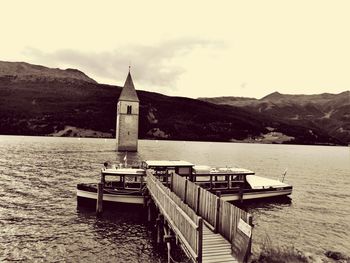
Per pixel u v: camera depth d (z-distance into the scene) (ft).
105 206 99.66
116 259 66.18
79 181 155.74
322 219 105.50
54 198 117.91
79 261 64.80
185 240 52.80
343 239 85.66
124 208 100.07
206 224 64.44
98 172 187.11
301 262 61.57
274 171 240.12
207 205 67.21
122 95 343.87
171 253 69.67
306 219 104.63
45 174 175.22
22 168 195.83
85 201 103.71
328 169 275.80
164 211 71.87
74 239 76.74
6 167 197.77
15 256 66.03
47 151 331.36
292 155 452.35
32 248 70.54
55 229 83.46
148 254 69.05
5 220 90.02
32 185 142.82
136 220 92.99
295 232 90.33
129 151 349.41
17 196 120.37
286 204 125.08
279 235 86.89
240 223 49.49
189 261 62.59
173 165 108.47
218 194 96.58
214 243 53.93
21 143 456.86
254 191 119.65
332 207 124.77
